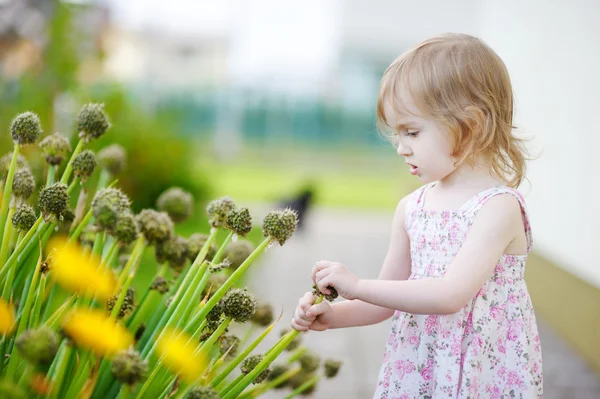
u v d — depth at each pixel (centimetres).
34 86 526
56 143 135
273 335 336
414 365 148
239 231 123
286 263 568
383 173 1697
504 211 143
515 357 145
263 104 1778
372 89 1900
